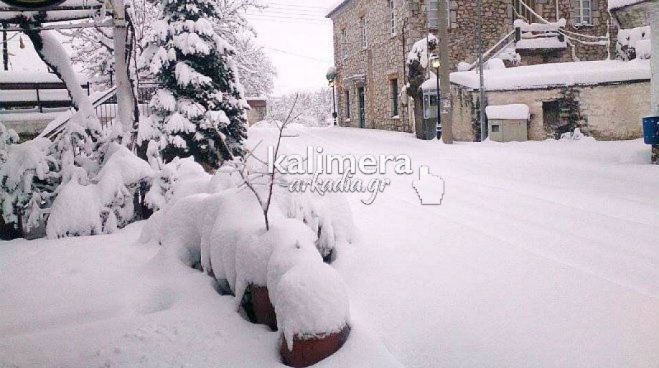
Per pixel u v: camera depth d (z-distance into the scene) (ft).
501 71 51.19
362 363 9.24
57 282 14.03
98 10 23.34
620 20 33.27
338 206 15.55
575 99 45.96
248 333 10.69
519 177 28.09
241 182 15.25
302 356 9.35
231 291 12.55
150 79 38.06
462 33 60.80
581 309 11.07
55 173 21.56
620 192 23.16
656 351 9.32
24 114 32.78
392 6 65.41
